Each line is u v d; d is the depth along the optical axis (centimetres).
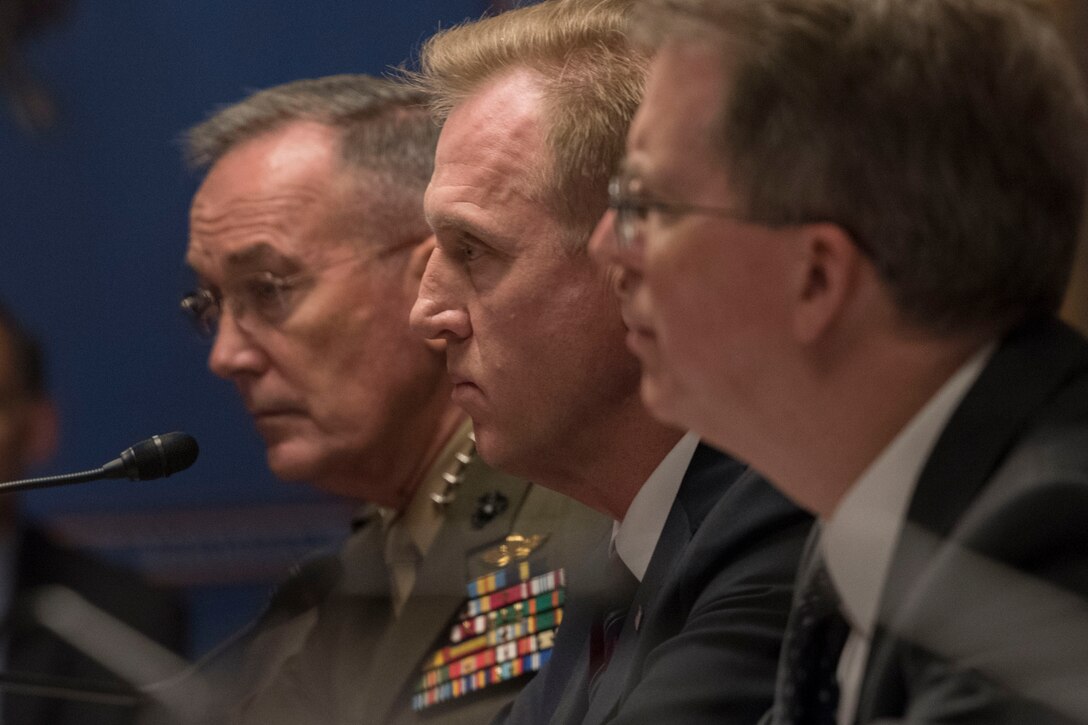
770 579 437
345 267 719
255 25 1254
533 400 516
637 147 354
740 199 336
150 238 1281
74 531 1222
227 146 745
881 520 341
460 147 522
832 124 330
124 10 1273
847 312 334
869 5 335
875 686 325
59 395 1260
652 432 511
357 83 754
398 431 712
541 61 521
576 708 508
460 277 525
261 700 686
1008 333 339
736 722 416
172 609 900
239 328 730
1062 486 303
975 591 303
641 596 489
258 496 1210
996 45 334
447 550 654
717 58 340
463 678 625
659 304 345
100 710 725
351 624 686
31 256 1284
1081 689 287
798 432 345
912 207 328
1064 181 338
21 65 1277
